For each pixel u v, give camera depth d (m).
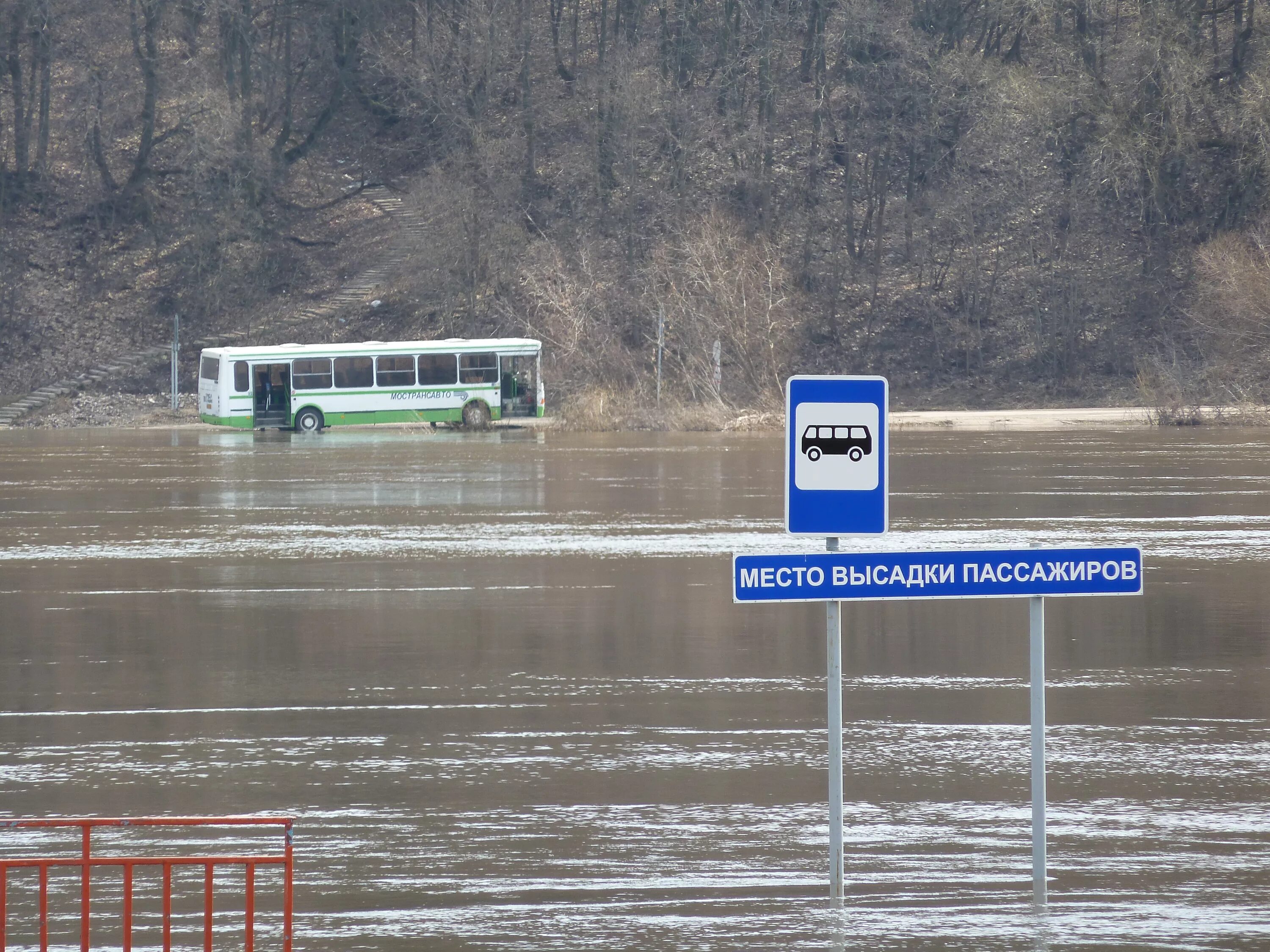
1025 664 53.97
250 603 67.31
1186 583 71.06
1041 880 30.20
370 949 28.14
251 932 27.09
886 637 59.53
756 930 28.98
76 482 131.75
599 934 28.81
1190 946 28.08
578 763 41.03
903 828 35.31
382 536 91.12
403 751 42.34
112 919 30.03
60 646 57.62
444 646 57.66
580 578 74.25
